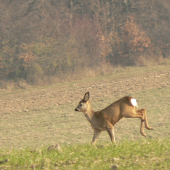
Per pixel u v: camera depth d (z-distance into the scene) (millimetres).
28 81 139750
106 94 81562
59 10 174625
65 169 21922
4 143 43969
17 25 158125
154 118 51594
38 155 25156
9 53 151750
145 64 141750
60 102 79188
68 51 152125
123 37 168000
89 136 44562
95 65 150375
